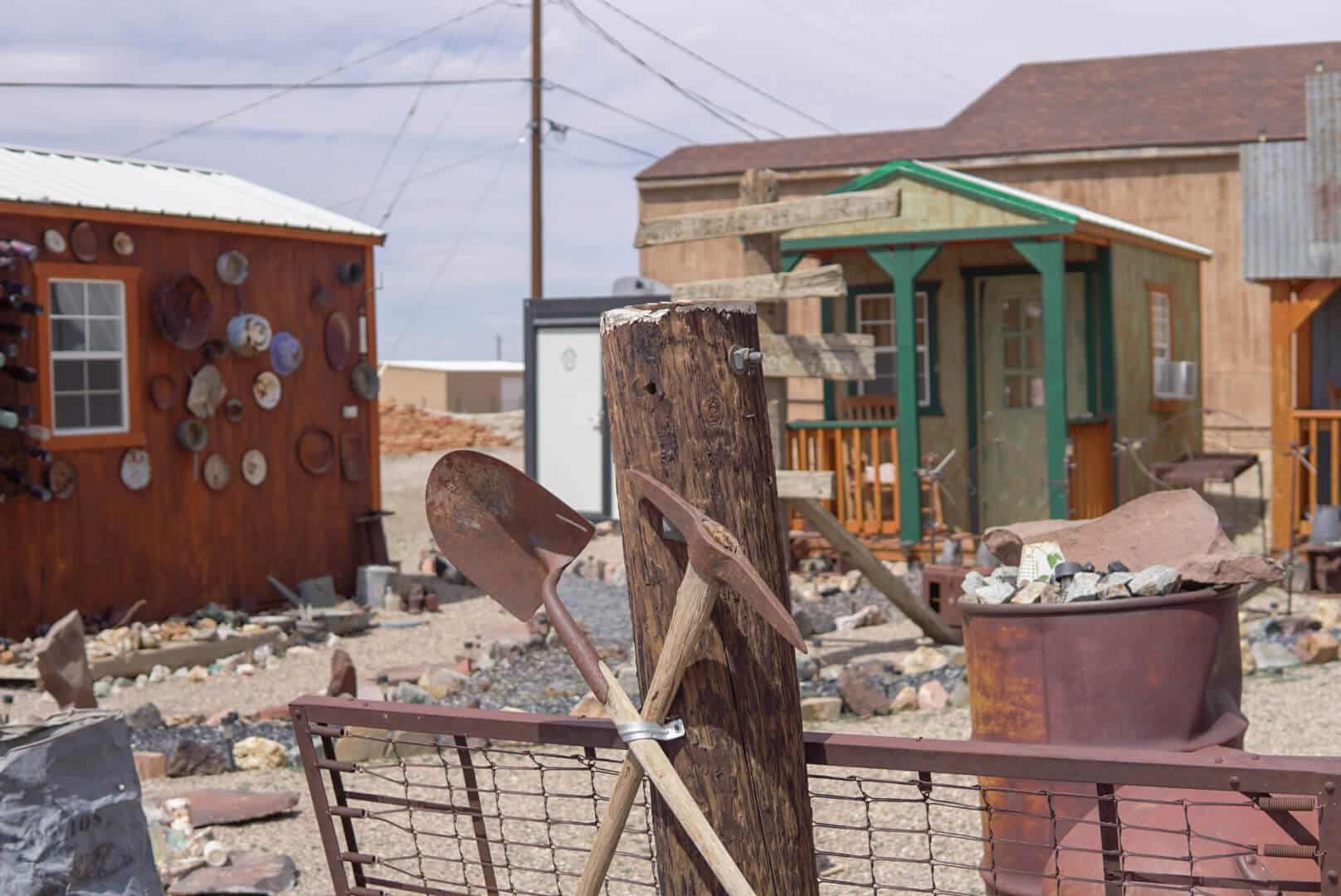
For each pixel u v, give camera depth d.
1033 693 3.87
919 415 14.50
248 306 13.05
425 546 17.66
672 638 2.52
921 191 12.84
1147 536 4.48
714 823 2.55
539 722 2.97
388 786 6.62
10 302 10.70
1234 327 20.52
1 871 3.21
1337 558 11.39
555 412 16.11
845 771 6.58
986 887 3.89
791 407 20.23
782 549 2.67
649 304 2.61
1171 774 2.48
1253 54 24.36
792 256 13.63
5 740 3.29
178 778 7.09
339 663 8.18
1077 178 21.55
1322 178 12.19
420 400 53.31
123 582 11.83
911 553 13.07
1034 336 14.10
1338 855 2.38
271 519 13.25
